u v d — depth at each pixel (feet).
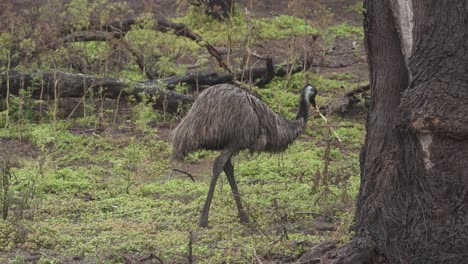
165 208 55.83
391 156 42.11
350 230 43.42
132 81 78.54
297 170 65.36
